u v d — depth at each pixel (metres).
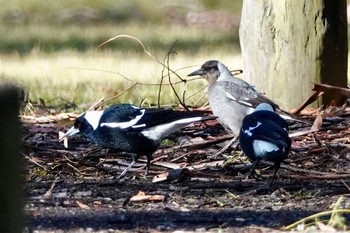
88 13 35.53
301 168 11.76
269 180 11.27
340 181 11.13
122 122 11.62
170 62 22.02
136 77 19.48
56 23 34.16
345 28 14.97
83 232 8.72
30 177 11.45
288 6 14.66
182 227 8.91
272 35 14.82
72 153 12.56
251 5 14.99
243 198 10.31
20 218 6.34
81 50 25.80
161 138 11.62
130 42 28.17
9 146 6.23
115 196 10.45
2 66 21.91
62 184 11.09
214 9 36.88
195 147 12.65
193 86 18.20
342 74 14.97
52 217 9.35
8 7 35.62
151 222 9.13
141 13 36.22
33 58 23.83
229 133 13.75
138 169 12.01
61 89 18.12
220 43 27.84
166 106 15.16
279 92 14.84
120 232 8.72
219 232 8.67
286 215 9.41
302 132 12.70
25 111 15.21
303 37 14.66
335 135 13.13
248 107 13.46
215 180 11.30
